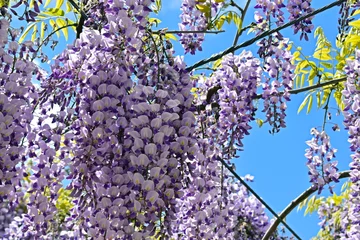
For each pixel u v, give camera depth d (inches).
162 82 78.5
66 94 78.0
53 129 77.7
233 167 107.0
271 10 113.7
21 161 77.1
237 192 175.9
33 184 76.9
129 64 75.0
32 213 76.5
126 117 73.7
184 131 75.6
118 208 69.2
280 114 108.6
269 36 112.2
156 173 70.1
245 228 175.0
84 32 76.7
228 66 103.2
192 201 85.8
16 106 73.1
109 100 72.8
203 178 87.7
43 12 113.0
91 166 72.4
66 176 73.0
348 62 115.3
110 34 74.5
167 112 73.1
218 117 106.2
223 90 102.8
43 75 83.4
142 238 69.3
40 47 84.3
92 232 69.2
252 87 102.9
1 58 74.6
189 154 74.8
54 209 77.6
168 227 72.1
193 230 85.9
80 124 73.9
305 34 113.1
